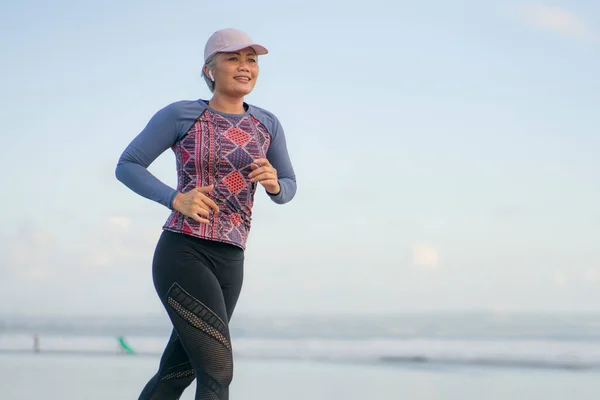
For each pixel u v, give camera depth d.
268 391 6.82
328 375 8.42
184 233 3.05
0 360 10.21
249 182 3.13
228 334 3.05
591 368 9.45
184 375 3.29
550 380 7.95
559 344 13.73
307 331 18.80
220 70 3.12
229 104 3.18
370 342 15.12
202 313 3.00
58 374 8.00
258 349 13.51
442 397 6.43
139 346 13.73
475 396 6.55
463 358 11.08
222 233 3.07
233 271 3.15
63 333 18.55
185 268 3.02
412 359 10.95
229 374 3.04
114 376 7.66
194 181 3.08
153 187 3.03
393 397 6.35
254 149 3.13
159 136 3.10
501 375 8.43
